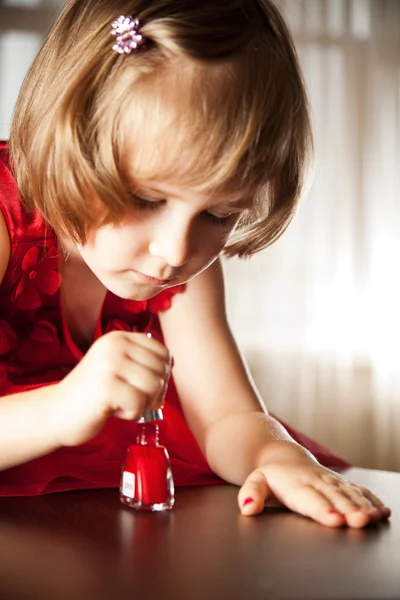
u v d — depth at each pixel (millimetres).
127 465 1000
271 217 1151
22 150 1151
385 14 4898
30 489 1057
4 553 797
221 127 956
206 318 1357
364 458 4746
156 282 1040
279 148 1024
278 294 4742
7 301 1302
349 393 4770
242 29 1021
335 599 688
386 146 4891
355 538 877
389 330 4828
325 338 4777
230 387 1298
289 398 4727
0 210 1202
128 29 998
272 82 1021
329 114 4816
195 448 1312
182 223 977
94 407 930
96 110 996
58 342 1343
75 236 1064
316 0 4801
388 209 4883
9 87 4273
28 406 1006
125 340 944
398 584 728
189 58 970
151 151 943
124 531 882
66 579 723
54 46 1113
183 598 682
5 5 4289
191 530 892
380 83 4883
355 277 4824
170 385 1409
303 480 1006
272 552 816
